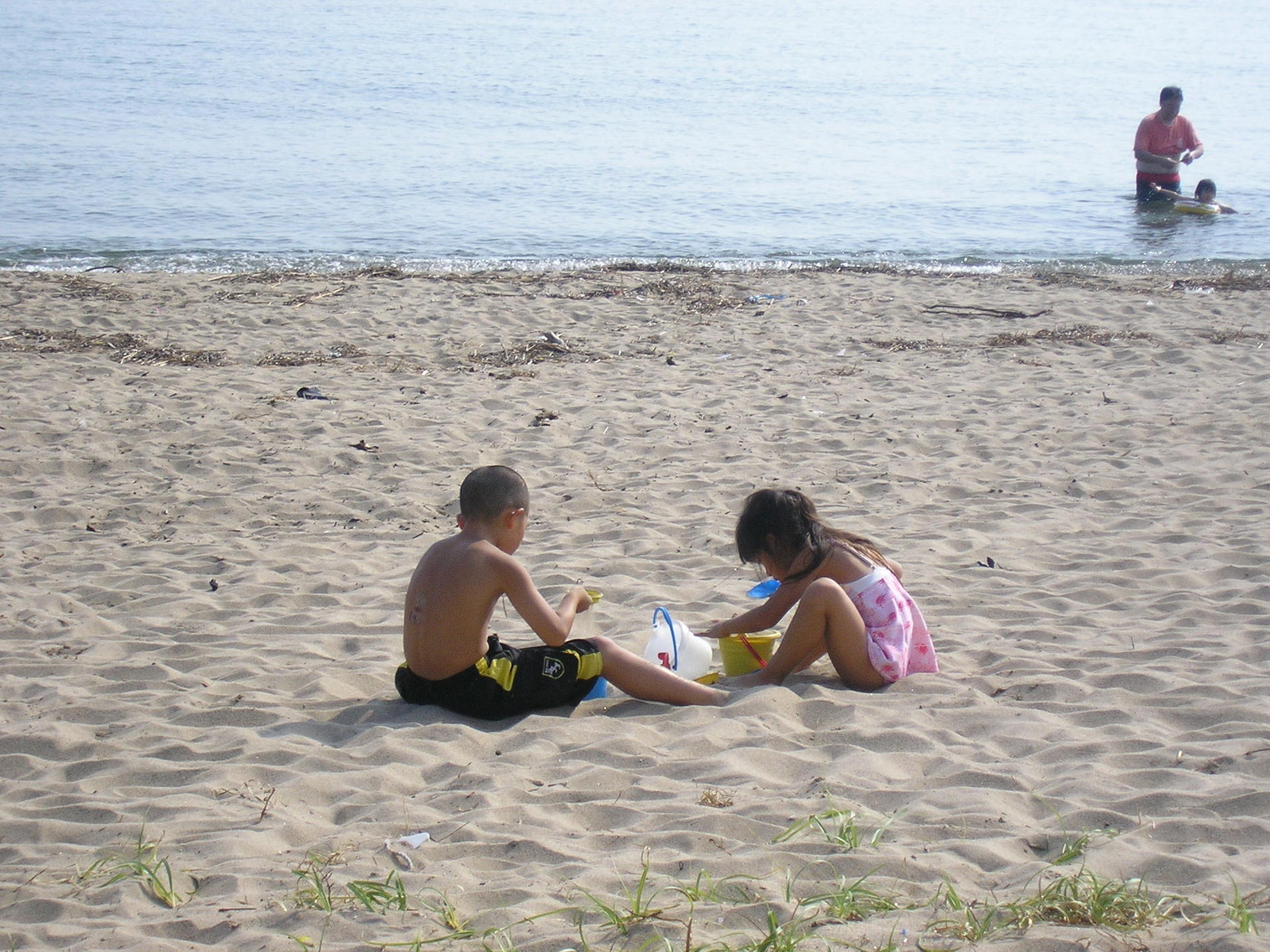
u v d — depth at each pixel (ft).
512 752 14.26
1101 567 21.31
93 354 37.68
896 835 11.87
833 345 40.37
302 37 178.60
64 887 11.12
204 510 24.97
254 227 64.85
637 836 11.96
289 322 42.60
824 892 10.78
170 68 138.21
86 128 96.27
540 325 43.16
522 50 167.02
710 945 9.62
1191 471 26.99
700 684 16.65
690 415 32.07
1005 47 189.98
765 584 18.13
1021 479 26.58
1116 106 122.62
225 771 13.73
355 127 100.48
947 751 14.05
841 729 14.67
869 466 27.78
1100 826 12.03
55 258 56.39
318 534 23.88
